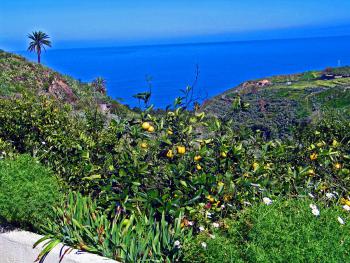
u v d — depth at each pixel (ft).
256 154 14.39
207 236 11.61
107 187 13.32
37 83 87.20
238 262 10.19
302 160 14.79
